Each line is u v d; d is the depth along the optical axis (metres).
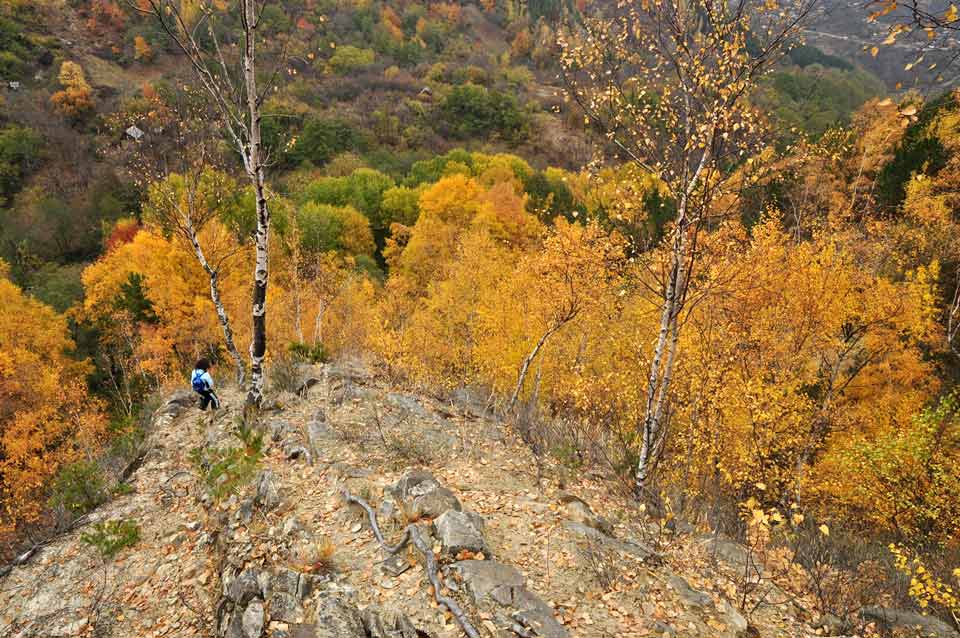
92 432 27.05
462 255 29.05
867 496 13.98
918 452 13.05
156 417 12.67
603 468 11.28
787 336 15.45
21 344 32.00
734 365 13.98
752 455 13.05
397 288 32.94
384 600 5.94
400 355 17.98
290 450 9.66
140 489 9.30
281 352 20.75
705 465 12.76
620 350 17.92
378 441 10.41
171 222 15.47
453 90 119.44
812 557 8.62
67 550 7.72
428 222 44.12
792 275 14.66
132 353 32.16
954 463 12.62
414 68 140.00
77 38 108.06
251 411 11.36
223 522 7.93
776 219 15.58
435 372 19.47
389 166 87.50
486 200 49.16
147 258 35.09
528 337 22.06
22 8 105.12
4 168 70.81
